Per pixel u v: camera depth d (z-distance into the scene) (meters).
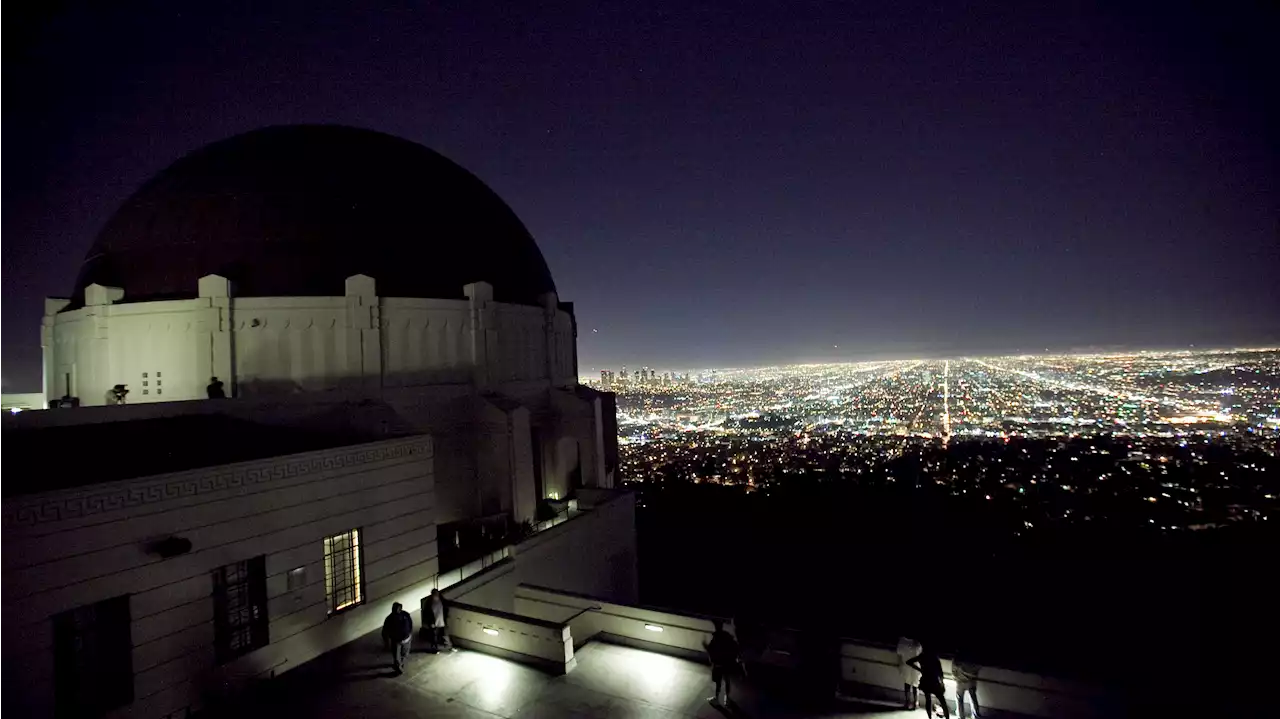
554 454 30.28
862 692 14.20
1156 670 24.05
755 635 15.97
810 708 13.77
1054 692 12.69
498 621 16.70
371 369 23.38
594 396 32.62
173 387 22.25
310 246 24.12
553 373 31.27
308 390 22.47
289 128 28.62
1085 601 30.73
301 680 15.28
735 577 37.25
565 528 24.75
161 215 24.48
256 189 24.88
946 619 30.36
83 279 25.36
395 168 28.02
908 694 13.59
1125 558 35.97
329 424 21.50
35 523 11.91
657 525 47.00
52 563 12.08
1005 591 32.91
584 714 13.71
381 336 23.83
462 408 25.58
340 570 17.47
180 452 16.06
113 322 22.98
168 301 22.44
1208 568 33.75
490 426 25.55
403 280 25.33
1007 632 28.58
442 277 26.50
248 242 23.78
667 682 15.06
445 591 18.56
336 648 16.91
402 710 13.92
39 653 11.88
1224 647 25.52
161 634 13.55
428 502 19.95
